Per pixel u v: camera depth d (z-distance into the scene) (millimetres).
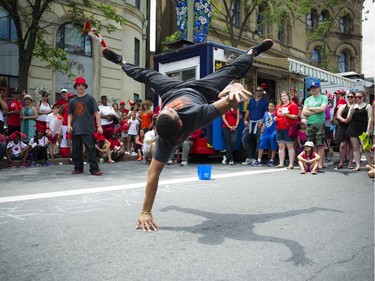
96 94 18328
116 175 7094
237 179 6512
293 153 8414
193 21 12141
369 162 7844
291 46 28797
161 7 25062
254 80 10633
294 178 6750
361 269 2502
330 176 7105
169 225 3514
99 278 2305
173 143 3184
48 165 9156
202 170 6457
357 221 3717
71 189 5418
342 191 5434
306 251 2830
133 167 8656
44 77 16281
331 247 2930
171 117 2732
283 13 19141
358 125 8016
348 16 34562
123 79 19672
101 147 9977
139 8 21734
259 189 5523
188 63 9695
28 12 15523
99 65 18438
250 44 25203
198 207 4281
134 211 4051
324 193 5254
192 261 2604
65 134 10289
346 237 3189
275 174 7301
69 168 8453
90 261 2588
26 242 2986
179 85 3906
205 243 2992
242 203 4520
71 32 17438
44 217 3775
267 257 2697
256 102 9250
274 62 10344
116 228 3396
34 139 8945
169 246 2912
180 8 12438
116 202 4516
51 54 13664
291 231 3350
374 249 2898
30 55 11930
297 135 8609
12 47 15734
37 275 2342
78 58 17703
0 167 8492
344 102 9008
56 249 2826
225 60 9555
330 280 2326
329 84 14648
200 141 9281
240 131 10031
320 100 7914
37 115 9719
